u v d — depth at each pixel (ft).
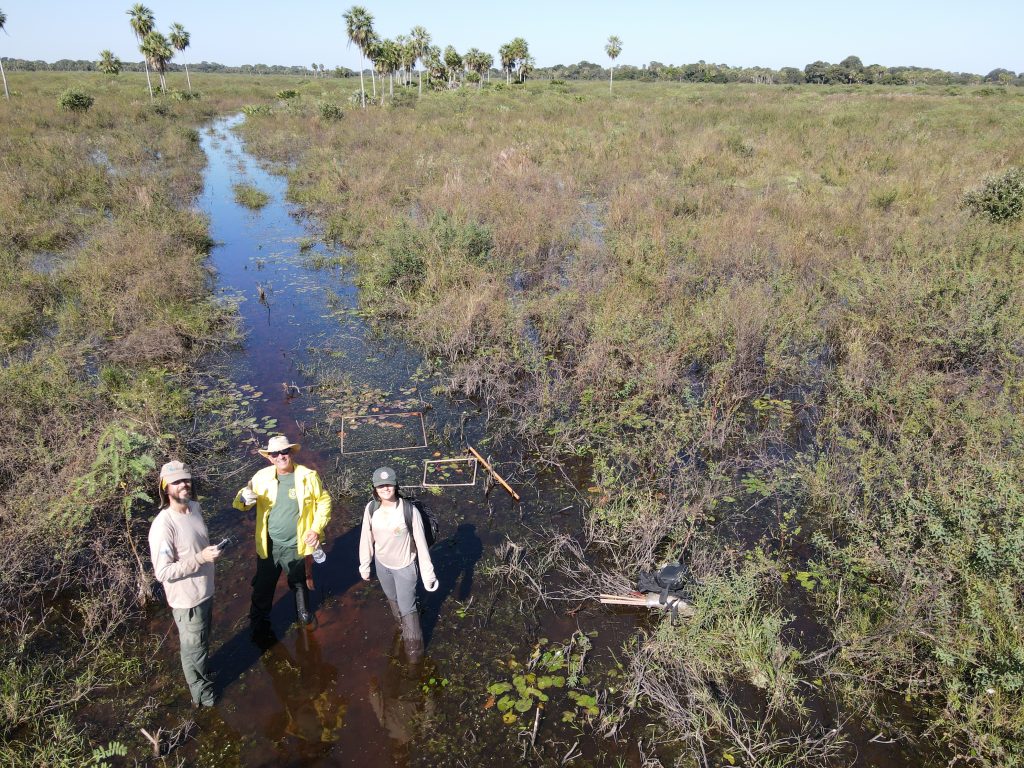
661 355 24.44
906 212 44.39
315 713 11.84
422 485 18.67
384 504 12.22
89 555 15.28
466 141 79.71
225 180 69.51
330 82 256.32
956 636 12.49
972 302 25.17
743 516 17.61
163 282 32.14
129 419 19.25
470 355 27.22
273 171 74.64
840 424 21.91
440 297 30.91
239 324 30.68
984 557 13.04
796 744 11.35
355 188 57.00
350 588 14.84
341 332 30.27
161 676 12.46
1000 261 32.09
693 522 16.43
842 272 30.89
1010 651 11.60
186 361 26.32
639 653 12.91
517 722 11.73
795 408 23.45
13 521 15.20
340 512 17.44
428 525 12.82
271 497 12.72
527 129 88.99
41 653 12.85
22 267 34.81
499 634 13.66
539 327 29.86
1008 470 15.69
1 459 17.63
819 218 42.65
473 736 11.46
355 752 11.16
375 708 11.96
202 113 132.87
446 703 12.09
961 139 73.41
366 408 23.13
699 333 25.84
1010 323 24.17
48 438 19.17
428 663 12.91
